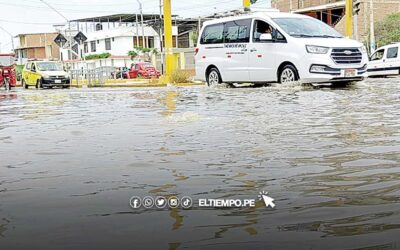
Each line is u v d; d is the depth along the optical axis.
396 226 2.18
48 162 3.68
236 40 13.27
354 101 7.84
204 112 6.84
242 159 3.57
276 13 13.00
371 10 33.12
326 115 6.05
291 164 3.38
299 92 10.07
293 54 11.74
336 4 42.72
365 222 2.24
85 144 4.45
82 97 12.14
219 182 2.95
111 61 56.69
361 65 11.85
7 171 3.41
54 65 27.38
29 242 2.09
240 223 2.25
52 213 2.45
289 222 2.25
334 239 2.05
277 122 5.51
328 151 3.79
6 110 8.71
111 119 6.48
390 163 3.34
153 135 4.82
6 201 2.68
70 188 2.91
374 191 2.71
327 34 12.39
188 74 23.81
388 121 5.39
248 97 9.23
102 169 3.38
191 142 4.33
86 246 2.03
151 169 3.34
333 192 2.71
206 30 14.46
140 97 11.01
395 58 23.20
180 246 2.01
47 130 5.58
